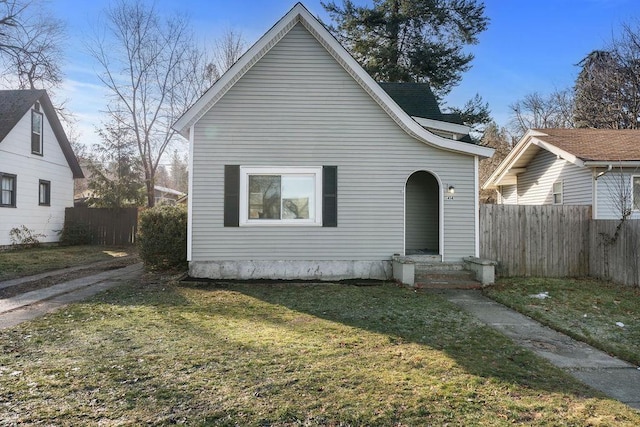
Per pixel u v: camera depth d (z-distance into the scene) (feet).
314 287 28.89
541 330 19.29
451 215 32.68
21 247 51.72
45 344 15.93
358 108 32.12
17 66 66.28
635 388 12.58
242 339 16.58
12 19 63.10
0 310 21.72
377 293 26.89
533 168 52.24
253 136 31.58
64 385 11.98
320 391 11.64
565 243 33.47
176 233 35.32
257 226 31.55
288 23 30.94
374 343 16.29
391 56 72.43
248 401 10.98
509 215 33.30
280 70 31.73
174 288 28.19
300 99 31.86
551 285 29.27
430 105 43.27
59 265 40.60
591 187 39.75
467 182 32.81
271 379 12.48
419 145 32.48
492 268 29.55
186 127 31.48
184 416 10.14
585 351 16.35
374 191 32.17
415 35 74.84
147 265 35.94
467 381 12.53
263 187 31.83
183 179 154.40
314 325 18.99
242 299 24.77
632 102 85.61
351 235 32.04
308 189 31.99
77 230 60.03
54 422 9.82
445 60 72.49
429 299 25.48
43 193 57.62
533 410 10.75
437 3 71.46
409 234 38.45
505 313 22.54
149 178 79.05
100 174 64.03
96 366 13.51
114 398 11.13
